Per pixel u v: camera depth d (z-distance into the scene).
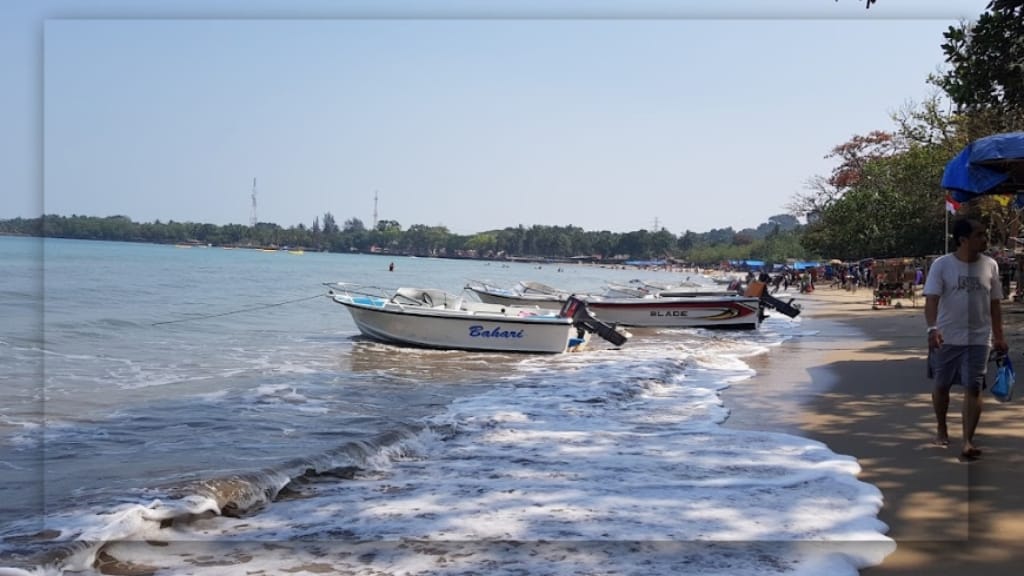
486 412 8.55
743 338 19.28
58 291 23.66
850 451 6.42
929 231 42.38
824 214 57.34
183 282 29.50
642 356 14.71
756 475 5.70
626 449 6.67
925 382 10.38
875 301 30.05
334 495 5.30
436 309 16.47
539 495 5.22
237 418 8.45
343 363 13.63
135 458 6.56
